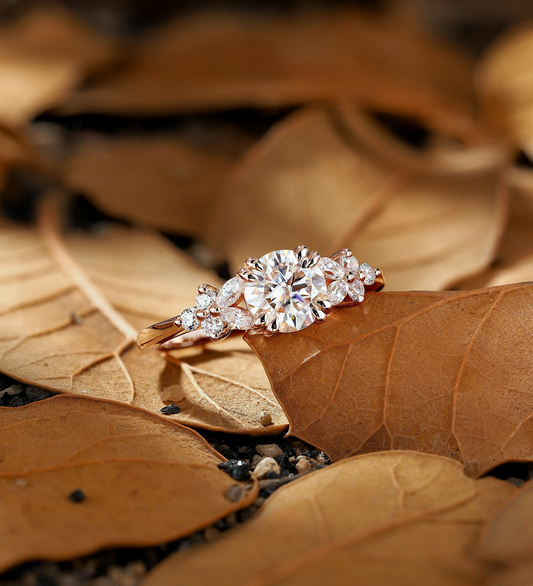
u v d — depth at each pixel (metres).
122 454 0.11
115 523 0.10
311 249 0.13
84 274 0.13
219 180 0.15
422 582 0.10
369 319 0.11
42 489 0.10
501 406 0.11
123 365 0.12
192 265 0.13
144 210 0.14
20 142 0.15
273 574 0.10
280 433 0.11
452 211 0.14
